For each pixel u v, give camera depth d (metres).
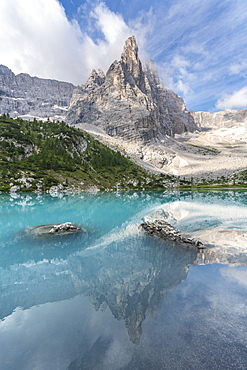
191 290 13.41
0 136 171.50
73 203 67.75
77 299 12.92
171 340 8.89
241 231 28.69
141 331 9.59
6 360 8.12
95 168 192.50
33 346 8.88
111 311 11.43
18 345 8.98
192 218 39.16
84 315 11.16
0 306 12.31
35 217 41.88
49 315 11.23
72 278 15.95
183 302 12.01
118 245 23.56
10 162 143.62
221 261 18.30
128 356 8.09
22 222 36.75
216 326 9.76
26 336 9.55
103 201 74.56
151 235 27.39
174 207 55.56
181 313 10.91
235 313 10.77
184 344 8.61
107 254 20.91
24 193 104.56
